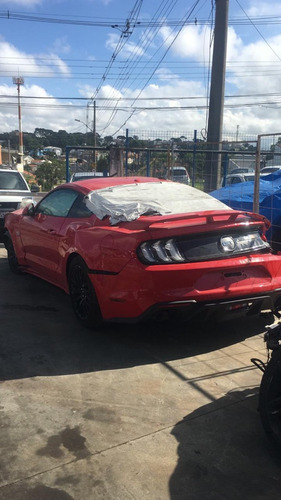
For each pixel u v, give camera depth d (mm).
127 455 2607
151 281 3697
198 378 3541
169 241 3814
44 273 5648
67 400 3195
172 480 2418
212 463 2559
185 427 2891
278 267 4180
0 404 3131
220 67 14891
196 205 4863
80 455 2598
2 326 4645
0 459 2547
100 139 43500
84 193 5016
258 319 4859
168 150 11078
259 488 2375
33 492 2303
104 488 2348
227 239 4035
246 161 10477
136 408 3104
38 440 2730
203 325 4629
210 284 3826
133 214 4289
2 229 9266
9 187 10570
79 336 4391
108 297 4012
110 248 3969
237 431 2861
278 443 2572
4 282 6547
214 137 15180
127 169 12453
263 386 2682
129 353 4004
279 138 6801
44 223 5457
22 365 3736
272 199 6992
